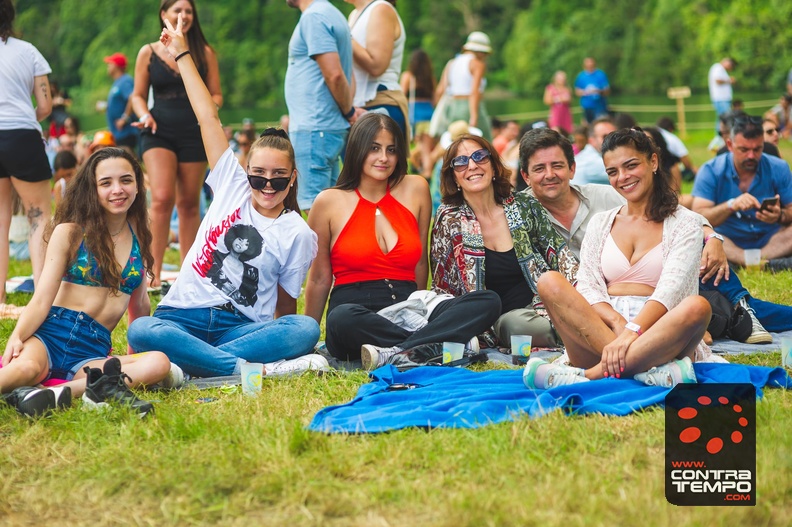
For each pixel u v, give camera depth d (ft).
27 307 16.17
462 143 19.85
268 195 18.31
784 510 11.25
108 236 16.94
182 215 26.91
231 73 205.16
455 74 45.11
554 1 213.66
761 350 18.99
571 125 83.71
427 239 20.76
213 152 18.93
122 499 12.10
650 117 119.65
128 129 48.49
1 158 23.62
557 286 16.22
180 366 17.34
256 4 210.79
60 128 61.36
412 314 18.58
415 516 11.28
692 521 10.78
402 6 222.89
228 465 12.59
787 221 27.07
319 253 19.92
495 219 20.20
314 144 25.54
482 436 13.43
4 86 23.47
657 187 17.13
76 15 226.79
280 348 17.71
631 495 11.42
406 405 14.85
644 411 14.43
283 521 11.28
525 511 11.12
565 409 14.43
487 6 223.71
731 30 175.52
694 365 16.15
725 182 27.07
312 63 25.39
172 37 19.42
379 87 27.14
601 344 16.11
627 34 195.62
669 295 16.16
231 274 18.28
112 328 17.35
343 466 12.51
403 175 20.17
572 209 20.71
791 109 73.67
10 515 11.74
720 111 75.82
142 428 14.12
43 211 24.34
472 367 18.30
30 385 15.94
